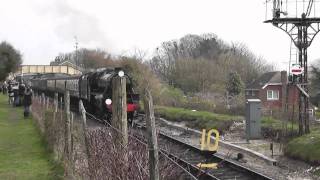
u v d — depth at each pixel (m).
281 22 17.67
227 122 21.56
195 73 60.06
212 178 11.09
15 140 17.39
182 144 16.59
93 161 7.87
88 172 8.30
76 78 32.97
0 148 15.56
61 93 39.69
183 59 63.97
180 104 33.97
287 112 19.77
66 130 11.69
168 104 35.81
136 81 33.22
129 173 6.64
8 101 42.69
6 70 76.81
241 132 19.89
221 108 27.98
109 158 7.29
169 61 71.56
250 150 15.83
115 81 8.42
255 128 18.27
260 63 85.00
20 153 14.57
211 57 93.25
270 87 62.25
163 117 28.25
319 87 54.16
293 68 17.69
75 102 34.28
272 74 64.06
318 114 35.06
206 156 13.35
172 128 24.20
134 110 24.08
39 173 11.59
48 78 51.12
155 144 5.21
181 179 8.09
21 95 35.31
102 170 7.33
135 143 7.82
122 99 8.38
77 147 11.49
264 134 18.89
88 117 26.80
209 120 22.94
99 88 25.86
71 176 9.60
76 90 32.44
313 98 53.72
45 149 14.91
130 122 24.23
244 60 79.56
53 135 14.35
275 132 18.41
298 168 13.12
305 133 16.50
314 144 14.02
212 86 57.19
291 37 17.75
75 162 10.36
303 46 17.61
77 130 13.29
